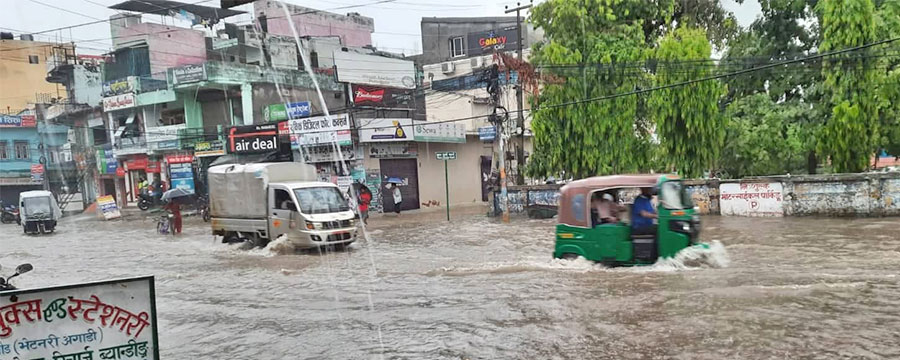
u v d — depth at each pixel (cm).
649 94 2242
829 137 2000
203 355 667
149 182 3284
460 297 883
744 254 1124
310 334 730
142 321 417
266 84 3027
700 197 2022
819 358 540
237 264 1357
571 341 639
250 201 1612
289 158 2827
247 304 923
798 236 1358
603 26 2347
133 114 3303
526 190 2361
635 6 2356
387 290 970
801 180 1816
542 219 2194
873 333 602
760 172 2300
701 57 2147
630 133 2294
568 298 831
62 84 3669
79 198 3500
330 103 3164
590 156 2291
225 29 3400
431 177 3047
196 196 3059
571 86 2286
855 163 1983
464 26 4250
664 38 2205
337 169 2681
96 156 3484
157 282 1167
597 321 708
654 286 866
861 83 1923
